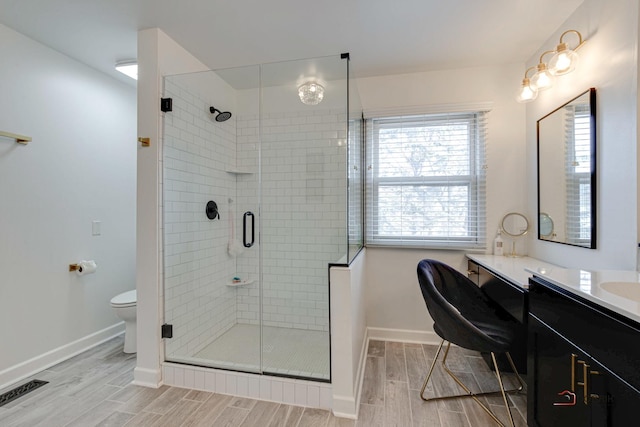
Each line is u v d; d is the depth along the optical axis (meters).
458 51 2.29
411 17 1.90
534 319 1.41
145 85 2.00
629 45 1.44
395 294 2.72
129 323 2.45
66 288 2.39
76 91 2.46
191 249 2.30
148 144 1.99
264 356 2.13
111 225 2.78
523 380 1.90
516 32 2.05
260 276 2.67
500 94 2.49
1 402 1.80
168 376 2.00
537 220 2.27
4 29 1.99
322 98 2.44
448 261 2.62
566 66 1.72
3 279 1.99
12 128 2.04
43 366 2.20
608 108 1.57
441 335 1.73
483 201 2.54
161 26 1.99
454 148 2.62
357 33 2.07
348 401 1.69
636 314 0.84
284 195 2.63
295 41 2.18
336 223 2.36
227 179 2.69
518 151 2.47
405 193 2.71
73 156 2.45
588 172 1.69
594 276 1.30
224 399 1.85
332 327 1.74
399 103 2.65
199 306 2.36
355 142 2.40
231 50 2.28
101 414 1.69
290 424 1.62
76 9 1.80
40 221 2.21
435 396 1.86
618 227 1.51
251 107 2.70
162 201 2.03
